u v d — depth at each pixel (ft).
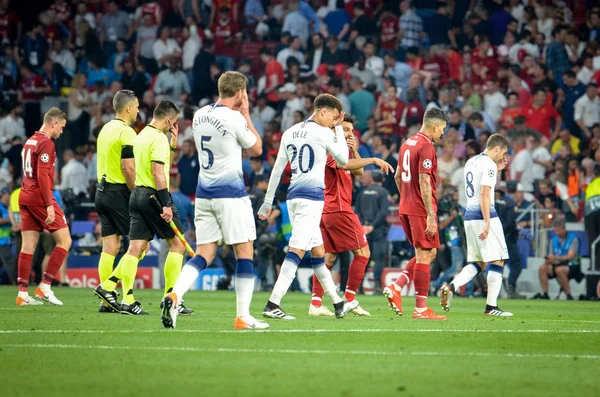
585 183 272.92
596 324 132.77
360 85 308.19
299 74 319.06
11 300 173.78
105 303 136.46
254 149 109.09
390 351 91.97
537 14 330.54
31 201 159.74
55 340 97.60
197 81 333.62
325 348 93.40
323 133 126.31
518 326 125.59
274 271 255.70
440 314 153.17
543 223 253.65
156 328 111.04
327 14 336.90
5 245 268.21
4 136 328.70
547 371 80.53
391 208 264.52
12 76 350.43
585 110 297.94
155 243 263.49
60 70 349.61
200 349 90.94
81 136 331.16
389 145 275.59
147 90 338.54
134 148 133.39
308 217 127.95
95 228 269.85
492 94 304.30
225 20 347.97
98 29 354.13
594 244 245.24
